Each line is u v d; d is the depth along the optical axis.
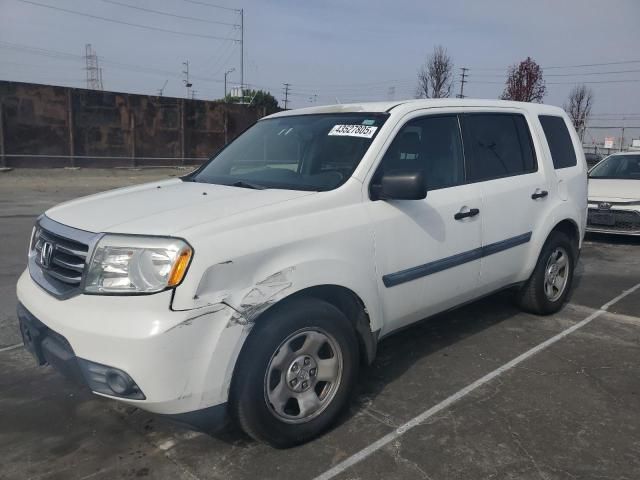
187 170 24.84
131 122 24.11
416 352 4.38
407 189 3.21
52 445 3.09
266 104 50.12
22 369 4.06
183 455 3.00
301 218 3.06
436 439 3.15
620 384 3.84
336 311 3.13
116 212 3.02
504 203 4.34
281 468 2.89
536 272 4.95
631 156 10.16
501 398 3.63
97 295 2.65
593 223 8.80
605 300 5.79
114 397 2.62
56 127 22.19
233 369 2.74
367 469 2.88
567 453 3.02
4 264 7.03
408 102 3.97
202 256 2.62
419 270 3.68
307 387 3.09
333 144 3.70
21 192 15.84
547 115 5.23
